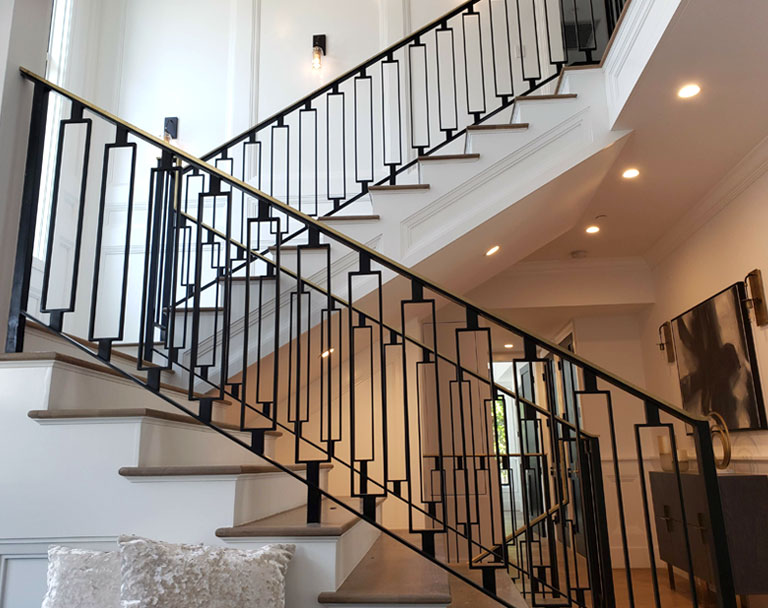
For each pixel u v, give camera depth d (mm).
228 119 5012
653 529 5648
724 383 4199
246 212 4770
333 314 3324
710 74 2877
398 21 5086
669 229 4973
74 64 4809
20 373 1981
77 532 1883
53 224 2279
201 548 1698
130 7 5312
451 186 3354
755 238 3816
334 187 4828
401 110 4922
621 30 3090
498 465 2301
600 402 5980
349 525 2105
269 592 1643
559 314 6047
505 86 4949
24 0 2438
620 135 3367
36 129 2357
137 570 1562
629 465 5797
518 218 3629
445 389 5664
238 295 3305
